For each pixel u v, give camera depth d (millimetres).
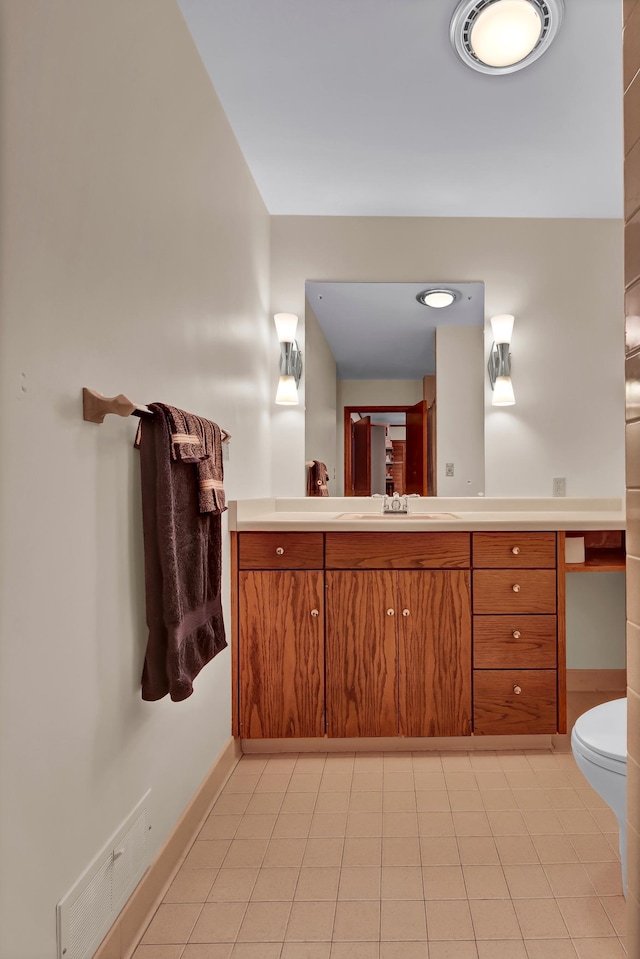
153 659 1304
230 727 2156
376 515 2709
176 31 1591
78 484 1079
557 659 2180
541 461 2793
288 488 2842
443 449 2830
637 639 849
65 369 1035
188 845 1635
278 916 1366
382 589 2189
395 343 2834
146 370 1396
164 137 1509
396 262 2814
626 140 879
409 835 1681
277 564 2197
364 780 2004
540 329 2795
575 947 1267
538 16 1631
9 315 875
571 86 1908
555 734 2195
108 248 1202
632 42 861
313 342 2840
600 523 2180
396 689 2188
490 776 2020
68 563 1042
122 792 1252
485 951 1258
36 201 945
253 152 2283
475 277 2805
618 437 2781
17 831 886
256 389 2557
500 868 1528
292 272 2818
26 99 917
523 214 2771
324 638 2195
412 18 1647
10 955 865
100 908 1144
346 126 2117
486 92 1937
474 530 2182
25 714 909
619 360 2779
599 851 1600
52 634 988
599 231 2797
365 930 1319
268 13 1630
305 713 2189
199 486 1492
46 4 975
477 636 2188
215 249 1947
